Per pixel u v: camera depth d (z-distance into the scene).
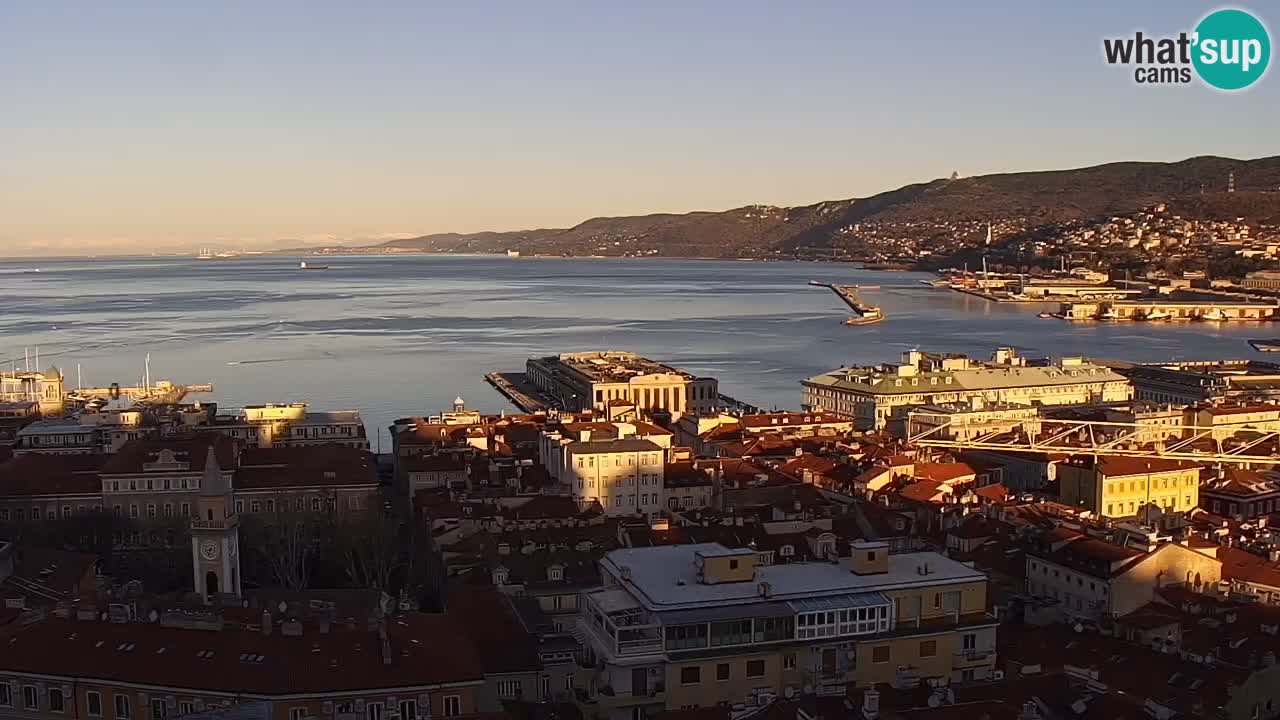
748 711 131.12
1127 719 123.94
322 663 139.00
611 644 146.38
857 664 150.12
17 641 143.50
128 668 138.00
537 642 166.38
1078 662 159.00
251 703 114.88
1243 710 149.38
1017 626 180.38
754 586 152.88
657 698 145.12
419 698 137.75
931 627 153.38
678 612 146.75
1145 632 171.12
